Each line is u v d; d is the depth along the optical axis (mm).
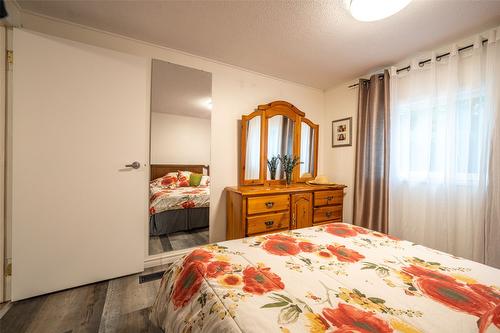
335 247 1120
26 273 1534
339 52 2107
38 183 1553
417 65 2111
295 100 2930
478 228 1715
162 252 2189
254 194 2107
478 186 1729
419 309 652
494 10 1482
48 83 1564
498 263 1617
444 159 1909
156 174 2170
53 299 1557
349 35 1817
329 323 587
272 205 2221
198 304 752
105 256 1798
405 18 1585
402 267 919
